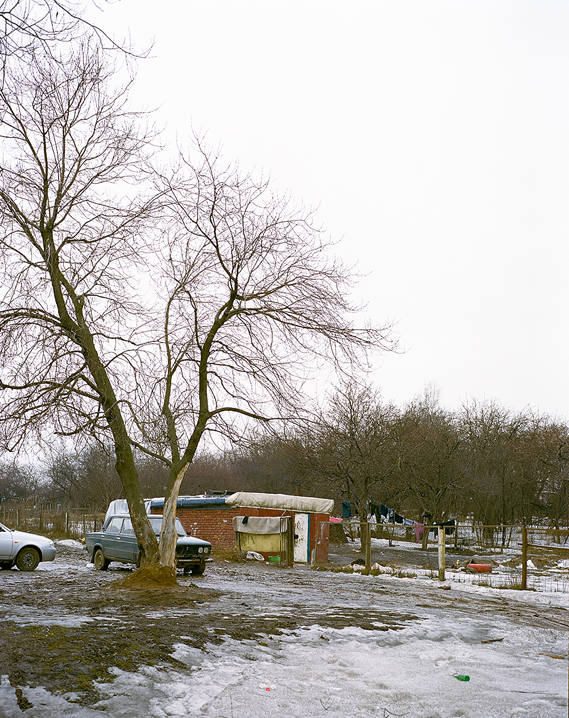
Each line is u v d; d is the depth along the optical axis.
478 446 55.62
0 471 13.84
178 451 15.40
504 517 49.12
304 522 28.58
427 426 44.94
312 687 6.59
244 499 29.14
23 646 6.96
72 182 14.28
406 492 43.34
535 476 55.22
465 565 26.08
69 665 6.41
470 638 9.74
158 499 30.64
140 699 5.79
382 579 20.84
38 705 5.38
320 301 14.55
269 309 14.59
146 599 12.28
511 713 5.91
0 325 13.02
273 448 15.85
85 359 14.05
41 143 13.99
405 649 8.65
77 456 15.40
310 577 20.81
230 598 12.92
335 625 9.73
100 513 46.56
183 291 15.17
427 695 6.52
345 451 35.56
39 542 21.19
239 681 6.55
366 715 5.83
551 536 44.06
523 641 9.69
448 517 48.47
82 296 14.47
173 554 15.05
